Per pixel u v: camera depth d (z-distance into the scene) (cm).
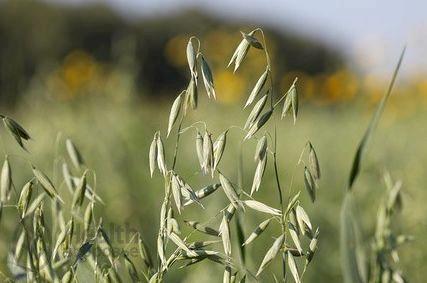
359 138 1206
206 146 288
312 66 2712
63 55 2798
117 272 326
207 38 1678
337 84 1723
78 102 1220
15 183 735
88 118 1071
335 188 905
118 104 1194
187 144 1089
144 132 1083
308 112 1709
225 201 641
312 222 733
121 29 3266
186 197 289
